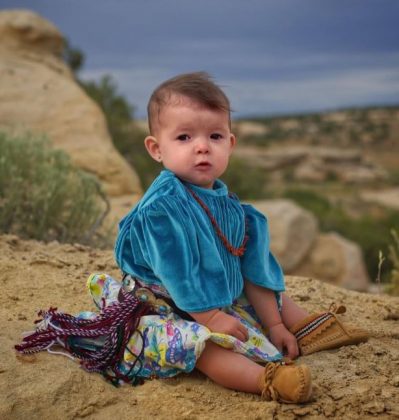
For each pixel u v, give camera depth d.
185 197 0.91
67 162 2.31
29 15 5.37
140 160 6.04
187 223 0.89
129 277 0.95
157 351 0.88
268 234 1.00
